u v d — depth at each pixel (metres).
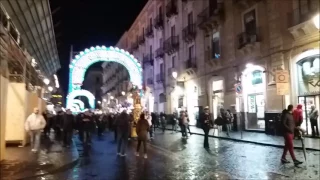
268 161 10.66
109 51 26.47
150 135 20.33
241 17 23.89
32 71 20.31
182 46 34.97
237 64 24.27
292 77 18.69
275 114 19.64
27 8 15.91
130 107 37.75
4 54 12.78
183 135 21.02
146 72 49.28
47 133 23.02
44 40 23.88
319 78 16.98
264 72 20.80
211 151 13.50
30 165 9.67
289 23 18.83
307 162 10.32
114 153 13.68
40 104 21.00
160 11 42.66
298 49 18.33
